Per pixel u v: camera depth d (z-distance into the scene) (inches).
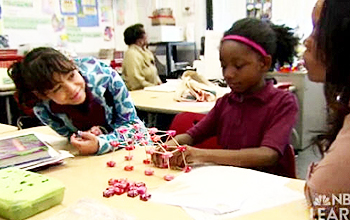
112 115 54.9
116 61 169.8
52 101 50.6
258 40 47.6
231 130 51.2
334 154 24.8
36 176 33.8
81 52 169.5
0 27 139.2
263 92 49.0
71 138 49.6
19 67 45.9
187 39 183.0
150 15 188.5
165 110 84.4
